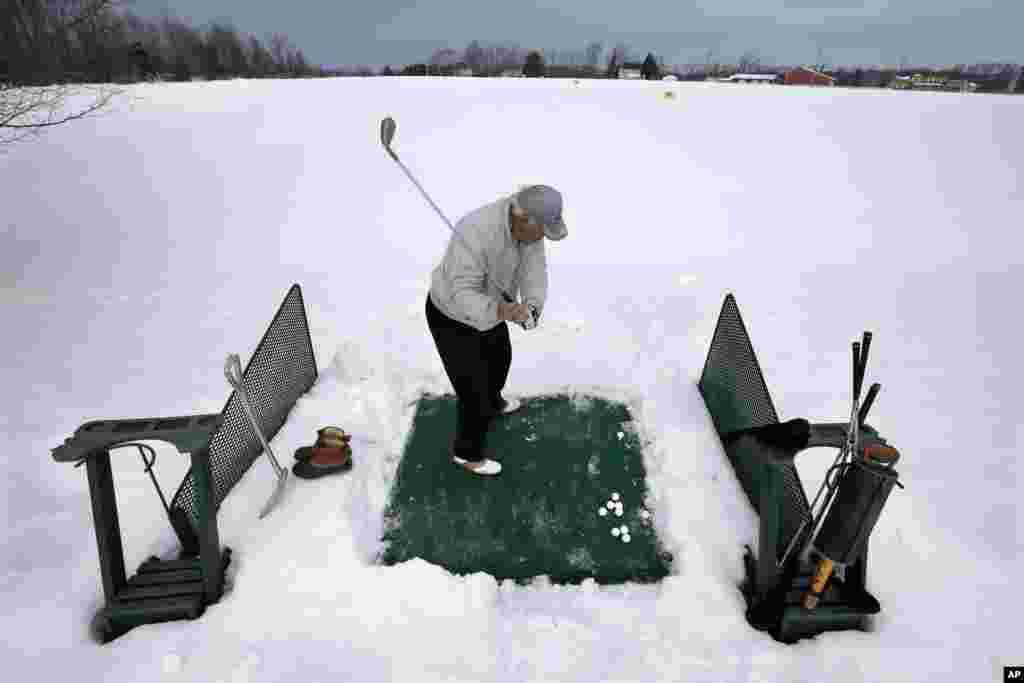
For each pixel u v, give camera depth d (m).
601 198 8.59
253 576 2.37
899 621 2.17
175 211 8.15
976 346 4.36
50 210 8.14
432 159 10.66
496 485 3.01
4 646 2.09
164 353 4.41
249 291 5.55
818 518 2.14
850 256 6.33
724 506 2.75
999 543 2.56
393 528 2.76
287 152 11.09
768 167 10.24
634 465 3.15
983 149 11.09
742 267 5.98
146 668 2.02
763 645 2.12
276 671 2.02
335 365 4.05
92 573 2.41
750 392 2.86
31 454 3.21
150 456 3.13
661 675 2.02
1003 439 3.30
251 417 2.61
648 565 2.55
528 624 2.23
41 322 4.95
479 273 2.56
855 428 2.03
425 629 2.19
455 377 2.78
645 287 5.42
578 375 3.83
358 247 6.77
